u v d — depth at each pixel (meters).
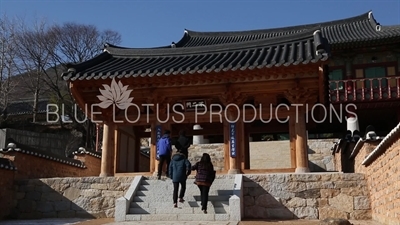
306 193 12.66
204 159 11.54
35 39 41.78
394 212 9.33
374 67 32.12
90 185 14.19
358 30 35.09
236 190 12.04
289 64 13.35
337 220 8.43
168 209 11.65
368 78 30.88
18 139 35.34
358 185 12.49
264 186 12.91
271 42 16.94
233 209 11.22
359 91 30.14
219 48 17.33
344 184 12.56
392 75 31.58
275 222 11.20
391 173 9.57
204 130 19.42
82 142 40.84
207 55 17.19
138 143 18.42
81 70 15.29
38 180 14.56
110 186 14.02
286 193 12.75
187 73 14.09
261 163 27.22
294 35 16.55
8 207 14.16
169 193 12.67
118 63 17.05
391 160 9.55
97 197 14.02
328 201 12.49
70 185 14.33
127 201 11.74
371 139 12.68
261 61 14.45
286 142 27.25
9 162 14.45
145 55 17.97
